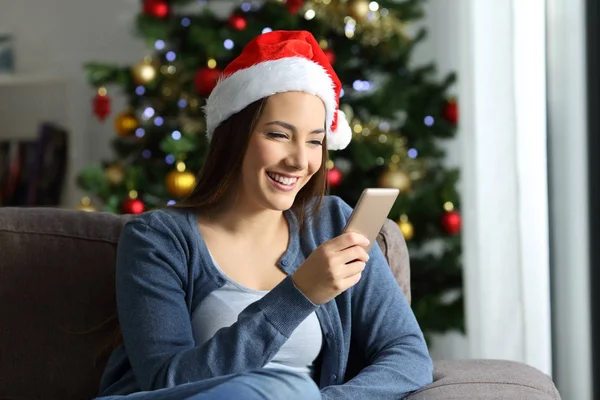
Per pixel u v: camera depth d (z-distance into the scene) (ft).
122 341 6.03
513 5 9.71
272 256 5.86
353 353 6.14
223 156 5.75
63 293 6.08
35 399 6.07
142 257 5.43
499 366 5.89
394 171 11.42
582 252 9.72
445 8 13.94
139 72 11.89
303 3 11.43
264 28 11.43
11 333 6.06
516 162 9.77
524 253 9.71
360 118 11.68
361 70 11.86
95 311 6.07
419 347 5.75
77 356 6.05
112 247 6.18
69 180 15.84
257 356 4.95
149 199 11.90
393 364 5.50
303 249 5.98
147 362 5.10
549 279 9.82
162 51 12.49
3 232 6.16
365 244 5.02
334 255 4.93
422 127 11.94
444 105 11.91
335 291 4.95
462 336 12.15
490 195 9.98
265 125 5.43
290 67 5.44
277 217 5.87
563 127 9.77
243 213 5.75
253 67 5.51
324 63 5.82
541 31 9.59
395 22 11.60
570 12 9.65
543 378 5.65
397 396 5.33
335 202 6.33
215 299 5.55
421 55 14.14
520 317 9.78
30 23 16.19
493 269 9.96
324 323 5.73
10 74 16.08
